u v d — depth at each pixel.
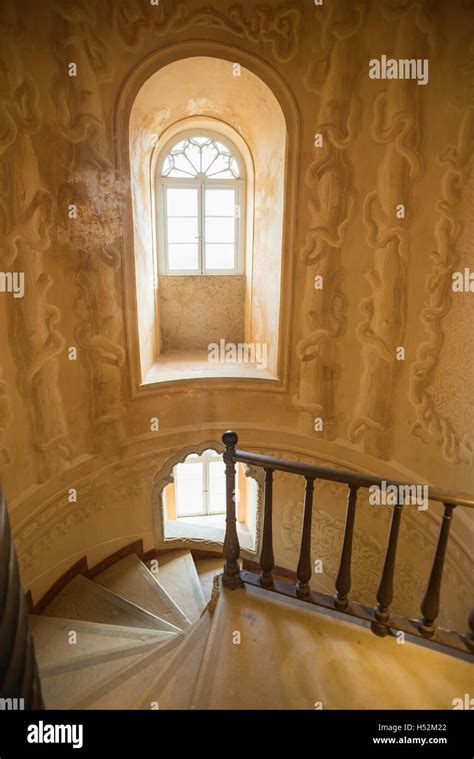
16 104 2.54
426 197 2.98
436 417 3.24
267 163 3.77
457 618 3.23
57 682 2.17
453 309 2.99
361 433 3.73
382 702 1.50
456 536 3.20
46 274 2.88
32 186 2.70
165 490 5.01
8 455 2.85
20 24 2.49
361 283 3.38
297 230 3.44
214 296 4.78
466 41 2.63
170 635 2.82
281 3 2.92
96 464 3.55
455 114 2.75
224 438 1.97
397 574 3.91
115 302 3.34
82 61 2.75
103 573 3.86
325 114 3.11
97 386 3.40
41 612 3.30
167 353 4.73
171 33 2.92
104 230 3.14
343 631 1.84
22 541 3.05
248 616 1.92
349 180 3.20
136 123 3.30
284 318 3.70
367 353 3.51
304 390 3.85
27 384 2.92
